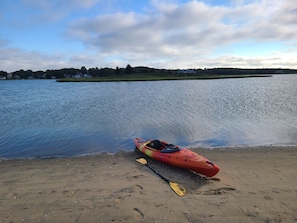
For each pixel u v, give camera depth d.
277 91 46.50
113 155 12.10
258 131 16.70
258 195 7.57
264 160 10.91
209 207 6.91
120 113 24.42
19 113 25.36
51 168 10.30
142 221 6.30
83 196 7.64
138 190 8.02
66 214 6.66
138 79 104.38
